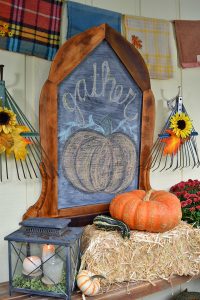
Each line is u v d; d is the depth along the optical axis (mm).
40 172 1660
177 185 2160
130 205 1658
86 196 1800
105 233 1572
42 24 1700
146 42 2100
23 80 1674
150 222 1610
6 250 1642
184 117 2037
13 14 1609
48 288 1400
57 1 1747
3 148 1489
